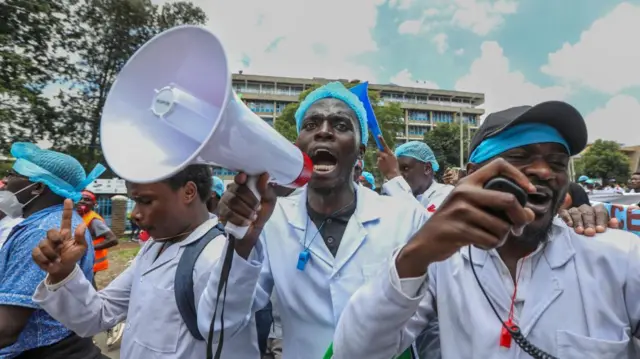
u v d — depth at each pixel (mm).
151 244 2133
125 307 2117
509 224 817
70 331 2217
